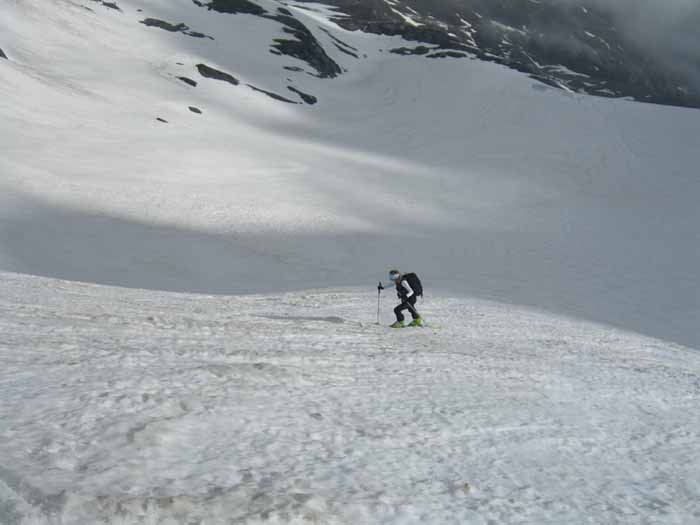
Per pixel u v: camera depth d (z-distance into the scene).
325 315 13.74
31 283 13.20
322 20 174.62
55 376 4.41
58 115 63.53
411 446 4.06
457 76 121.75
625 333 18.22
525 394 6.54
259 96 99.88
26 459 2.66
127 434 3.22
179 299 14.32
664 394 7.81
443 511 2.99
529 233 53.06
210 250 38.34
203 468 2.96
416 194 63.22
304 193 56.28
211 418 3.81
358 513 2.74
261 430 3.79
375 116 102.88
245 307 13.93
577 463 4.38
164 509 2.24
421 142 88.00
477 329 13.36
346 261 40.38
